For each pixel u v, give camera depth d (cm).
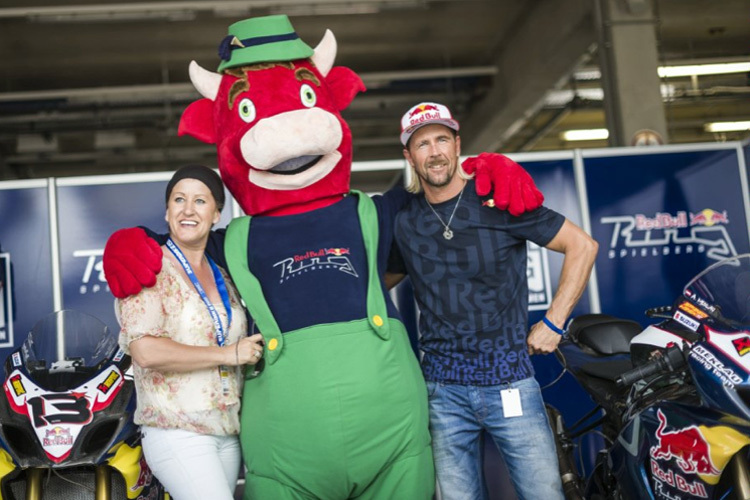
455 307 271
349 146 277
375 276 258
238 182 272
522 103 895
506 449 271
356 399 241
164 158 1080
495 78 938
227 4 746
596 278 406
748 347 223
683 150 416
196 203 253
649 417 251
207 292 254
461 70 939
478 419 270
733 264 249
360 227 267
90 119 968
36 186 386
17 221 384
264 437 245
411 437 249
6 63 861
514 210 263
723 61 736
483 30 862
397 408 247
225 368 249
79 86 925
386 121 1002
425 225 275
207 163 1105
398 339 257
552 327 268
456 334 271
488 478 388
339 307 249
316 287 250
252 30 273
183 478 240
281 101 263
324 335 245
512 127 968
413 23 833
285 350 246
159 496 279
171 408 239
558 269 405
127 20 778
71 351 276
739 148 419
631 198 411
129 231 249
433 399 275
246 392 253
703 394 229
